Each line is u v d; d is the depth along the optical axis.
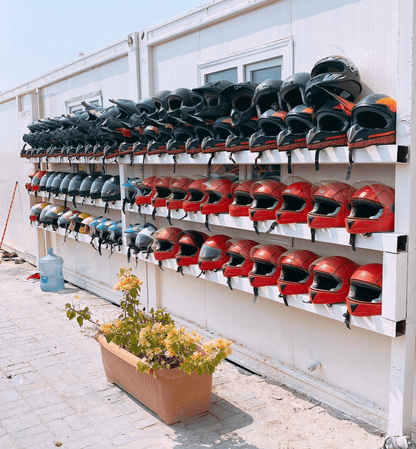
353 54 3.23
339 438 3.09
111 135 5.00
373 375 3.29
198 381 3.34
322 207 3.15
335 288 3.08
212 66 4.43
